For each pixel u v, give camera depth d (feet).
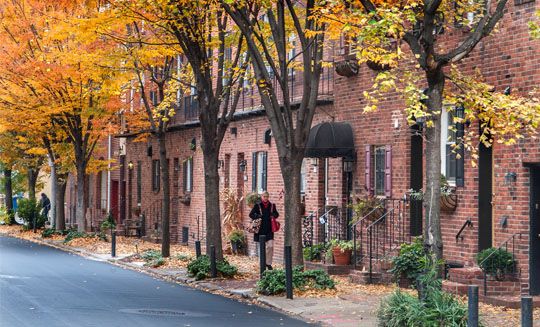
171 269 98.63
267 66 103.76
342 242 89.15
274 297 71.05
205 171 90.74
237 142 124.77
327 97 96.84
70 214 204.95
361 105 91.61
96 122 136.15
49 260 110.52
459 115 74.43
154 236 150.71
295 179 76.59
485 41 71.82
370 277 78.89
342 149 92.32
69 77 125.08
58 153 152.25
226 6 74.18
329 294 71.97
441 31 76.89
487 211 73.56
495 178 71.26
